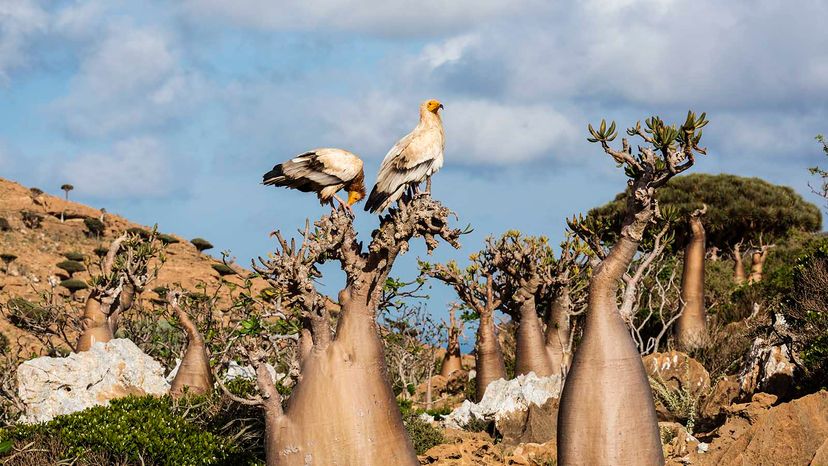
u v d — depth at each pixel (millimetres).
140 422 14086
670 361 18547
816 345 16766
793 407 13414
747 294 28281
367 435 9445
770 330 18312
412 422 17188
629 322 10914
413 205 9562
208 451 13656
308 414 9484
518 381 18688
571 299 22750
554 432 17375
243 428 14258
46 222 76375
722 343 22812
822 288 19375
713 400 17844
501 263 21453
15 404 16016
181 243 76000
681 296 24875
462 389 26953
